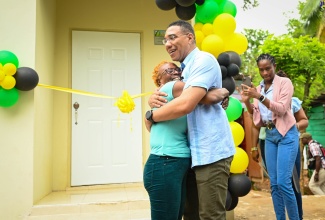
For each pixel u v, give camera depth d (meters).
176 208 1.62
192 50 1.81
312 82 9.20
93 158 4.34
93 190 4.11
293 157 2.58
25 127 3.22
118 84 4.50
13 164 3.19
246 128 3.23
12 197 3.16
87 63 4.44
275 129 2.67
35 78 3.09
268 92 2.78
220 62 2.78
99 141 4.38
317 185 5.94
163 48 4.64
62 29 4.38
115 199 3.42
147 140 4.49
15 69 2.97
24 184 3.19
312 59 8.51
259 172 3.29
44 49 3.74
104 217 3.13
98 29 4.49
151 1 4.67
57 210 3.18
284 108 2.56
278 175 2.60
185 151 1.66
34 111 3.27
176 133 1.66
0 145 3.18
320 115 9.60
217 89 1.66
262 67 2.72
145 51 4.59
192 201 1.86
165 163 1.61
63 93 4.31
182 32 1.78
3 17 3.33
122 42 4.57
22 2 3.37
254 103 2.90
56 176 4.18
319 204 3.99
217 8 3.02
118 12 4.57
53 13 4.21
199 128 1.65
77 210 3.20
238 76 3.14
